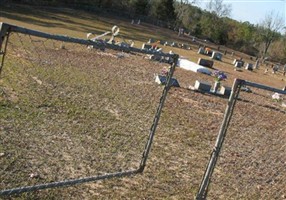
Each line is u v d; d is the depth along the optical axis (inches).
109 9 3304.6
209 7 4345.5
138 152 473.7
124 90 800.9
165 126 616.1
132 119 610.9
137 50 278.2
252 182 462.3
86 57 1075.3
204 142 576.1
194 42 3161.9
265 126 778.2
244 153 565.3
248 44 4328.3
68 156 416.8
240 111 871.7
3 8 1990.7
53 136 461.1
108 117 589.9
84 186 360.2
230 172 478.6
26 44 972.6
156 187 392.5
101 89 757.9
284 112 983.0
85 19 2516.0
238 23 4584.2
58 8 2716.5
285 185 470.9
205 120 708.0
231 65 2106.3
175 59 304.3
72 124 518.3
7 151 389.1
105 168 406.9
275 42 4392.2
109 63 1076.5
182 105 789.2
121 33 2261.3
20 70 739.4
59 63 899.4
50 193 331.9
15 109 516.1
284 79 2176.4
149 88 871.1
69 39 237.9
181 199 378.0
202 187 305.0
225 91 993.5
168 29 3622.0
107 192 358.9
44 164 383.6
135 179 399.9
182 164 470.0
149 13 3700.8
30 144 421.7
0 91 577.3
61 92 663.8
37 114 520.4
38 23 1732.3
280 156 585.6
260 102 1056.8
